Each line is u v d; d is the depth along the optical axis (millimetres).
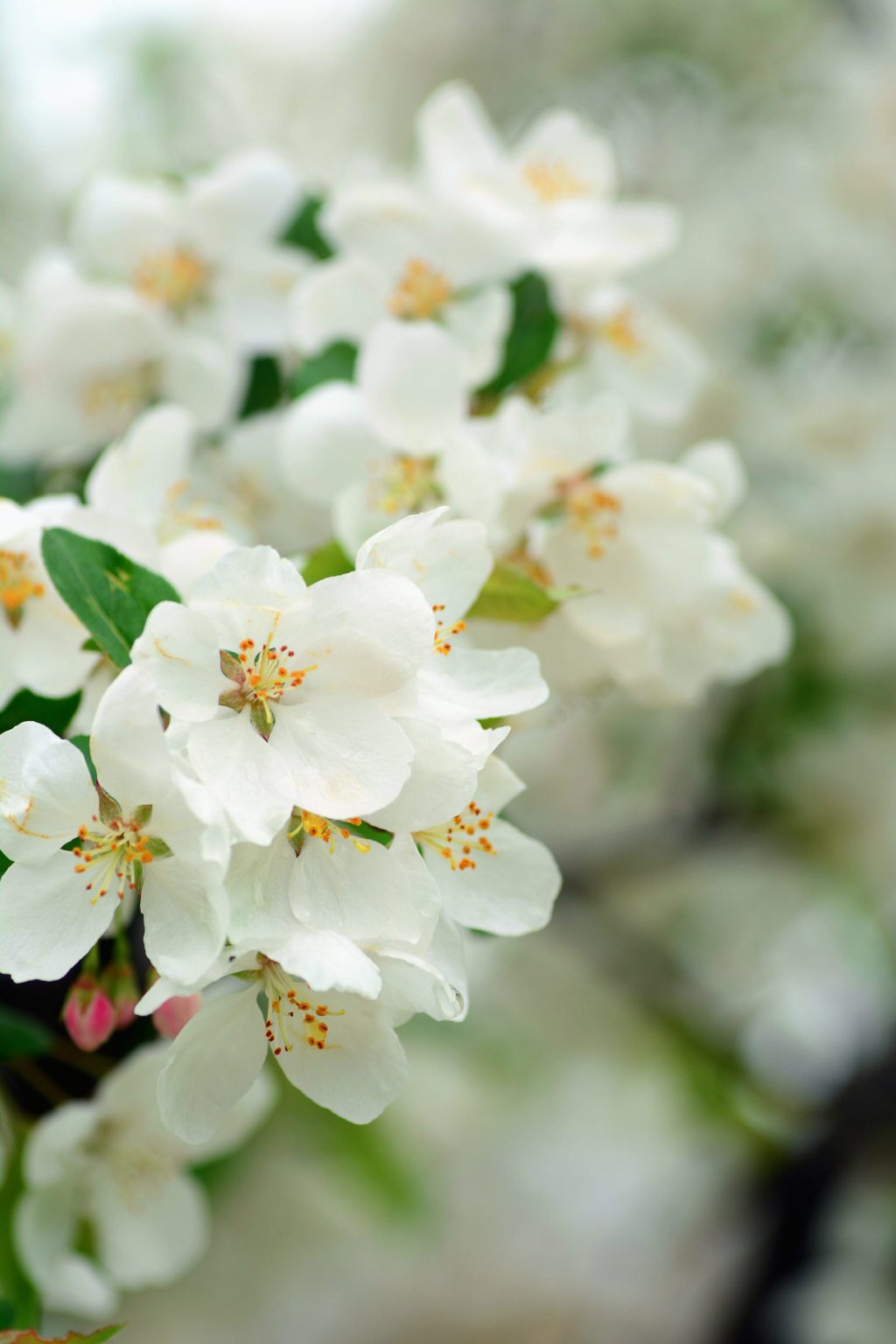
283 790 466
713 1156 1462
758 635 591
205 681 469
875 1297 1122
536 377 613
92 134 1185
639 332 625
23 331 625
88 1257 565
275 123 1372
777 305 1170
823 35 1308
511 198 599
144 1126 550
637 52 1385
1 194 1151
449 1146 1382
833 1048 1393
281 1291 1368
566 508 552
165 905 468
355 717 472
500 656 490
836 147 1170
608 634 553
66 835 471
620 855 1152
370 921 469
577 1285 1826
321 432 561
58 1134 539
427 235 600
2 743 468
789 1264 1074
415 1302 1771
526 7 1444
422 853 499
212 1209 828
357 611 471
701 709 1122
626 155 1351
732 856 1301
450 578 495
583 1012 1514
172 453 540
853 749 1132
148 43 1180
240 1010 476
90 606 485
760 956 1479
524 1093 1467
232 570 467
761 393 1125
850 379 1119
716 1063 1137
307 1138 881
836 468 1091
